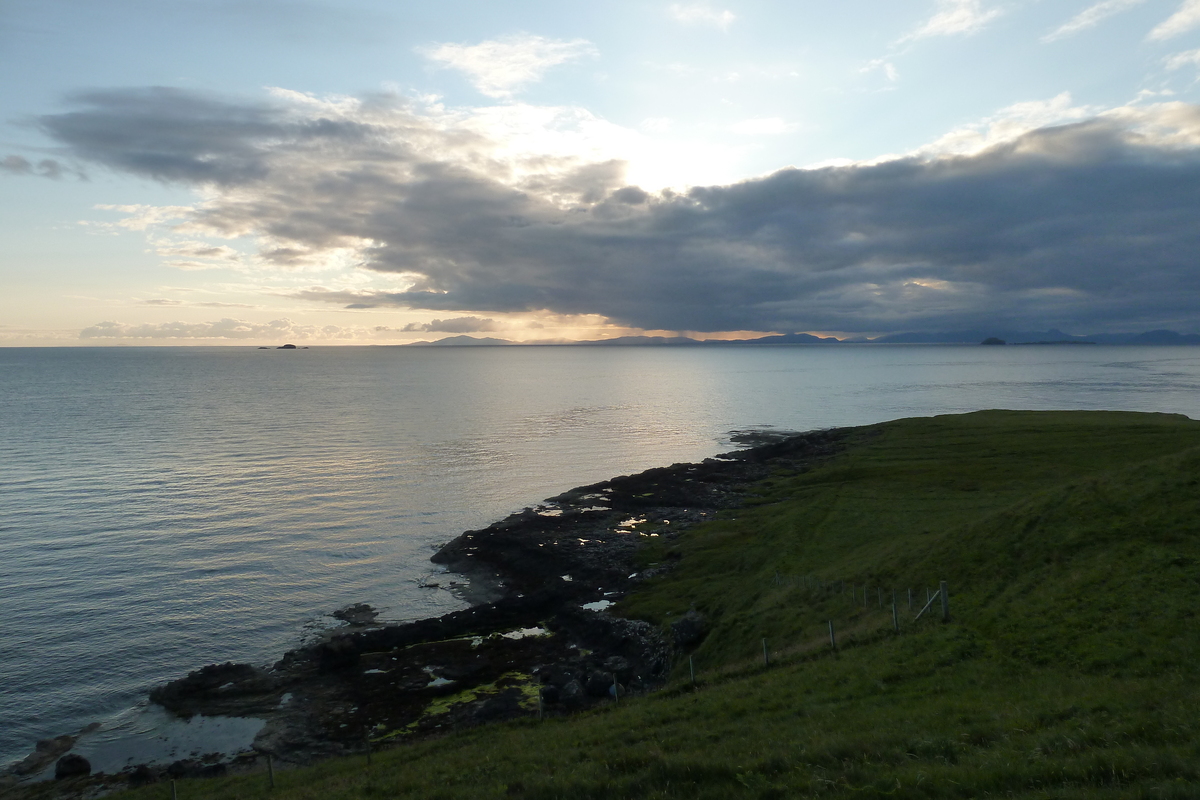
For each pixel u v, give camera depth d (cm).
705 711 2528
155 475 10688
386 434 15125
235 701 4178
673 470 9969
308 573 6456
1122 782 1345
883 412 18150
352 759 3145
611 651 4562
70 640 5116
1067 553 3222
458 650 4728
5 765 3697
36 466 11344
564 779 1895
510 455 12538
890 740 1825
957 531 4103
